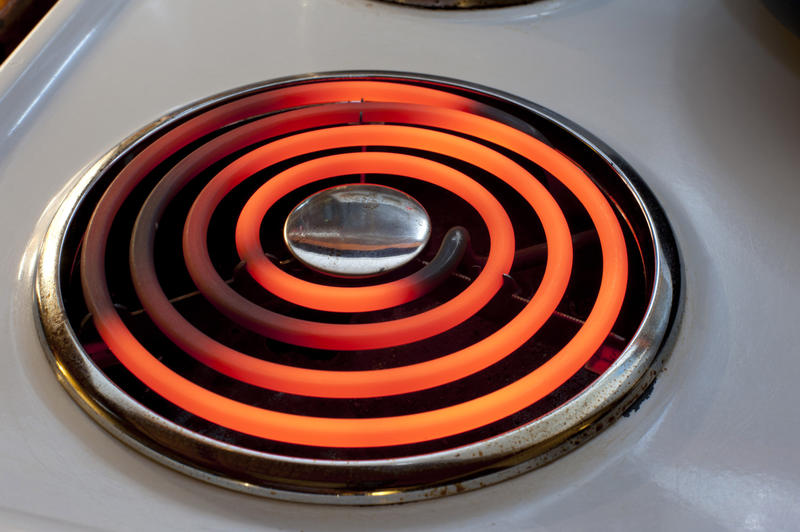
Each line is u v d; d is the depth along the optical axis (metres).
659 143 0.54
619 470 0.36
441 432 0.36
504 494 0.35
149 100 0.54
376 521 0.34
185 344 0.38
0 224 0.45
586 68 0.60
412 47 0.61
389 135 0.51
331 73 0.56
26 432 0.36
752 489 0.35
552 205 0.46
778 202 0.50
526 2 0.66
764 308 0.43
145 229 0.43
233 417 0.36
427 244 0.46
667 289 0.43
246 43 0.60
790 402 0.39
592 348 0.39
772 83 0.60
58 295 0.40
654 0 0.69
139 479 0.34
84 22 0.59
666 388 0.39
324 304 0.43
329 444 0.36
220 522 0.33
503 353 0.39
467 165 0.57
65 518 0.33
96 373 0.37
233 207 0.54
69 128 0.52
